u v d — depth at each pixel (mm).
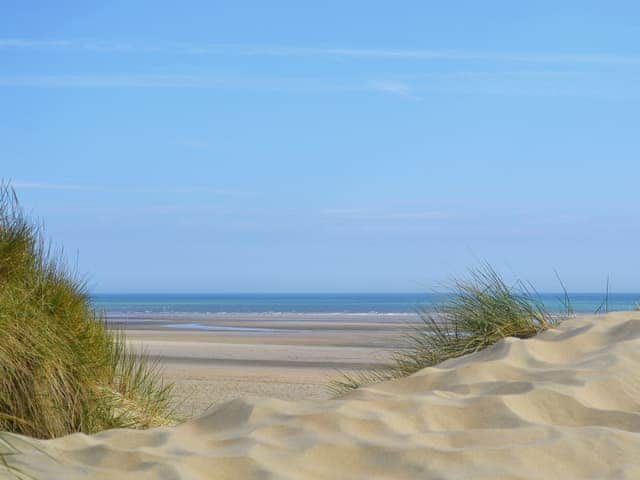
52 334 4984
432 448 3303
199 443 3596
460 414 3801
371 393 4289
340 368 14734
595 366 4395
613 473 3045
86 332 5816
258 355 18375
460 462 3189
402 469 3176
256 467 3205
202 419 3980
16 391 4570
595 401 3961
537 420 3762
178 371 13891
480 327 6203
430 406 3857
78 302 6020
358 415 3738
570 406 3855
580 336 5105
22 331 4719
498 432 3490
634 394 4074
